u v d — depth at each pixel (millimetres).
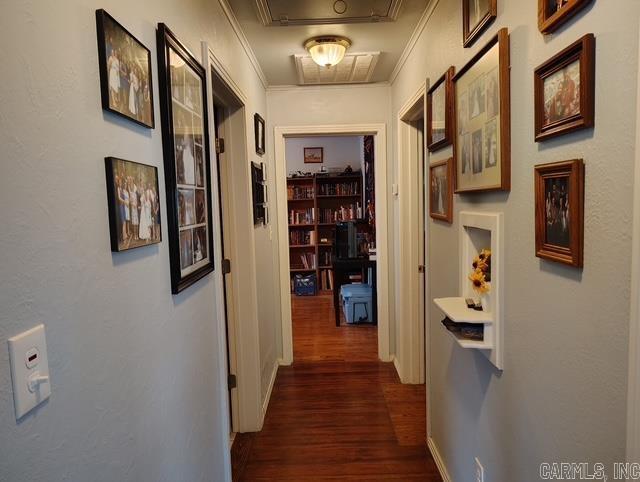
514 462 1231
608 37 765
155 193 1052
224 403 1710
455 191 1660
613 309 777
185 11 1356
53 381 647
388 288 3486
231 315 2482
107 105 810
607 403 803
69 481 687
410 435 2430
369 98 3307
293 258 6453
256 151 2746
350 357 3672
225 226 2441
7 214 555
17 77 578
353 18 2148
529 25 1070
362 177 6297
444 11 1825
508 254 1237
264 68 2902
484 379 1464
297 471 2133
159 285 1087
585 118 819
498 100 1230
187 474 1292
